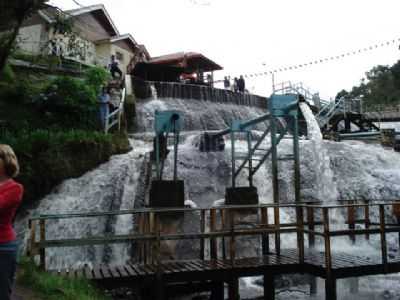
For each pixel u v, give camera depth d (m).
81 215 8.42
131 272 8.72
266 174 16.69
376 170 18.11
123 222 13.49
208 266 9.22
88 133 15.73
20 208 13.49
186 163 15.86
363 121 28.92
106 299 7.79
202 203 15.30
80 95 18.45
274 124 12.60
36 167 13.66
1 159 3.71
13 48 18.77
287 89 26.08
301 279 11.95
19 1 12.30
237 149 17.91
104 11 36.75
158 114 12.73
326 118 26.75
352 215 12.50
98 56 37.34
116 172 14.73
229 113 27.52
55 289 6.76
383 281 11.89
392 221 16.77
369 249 12.66
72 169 14.47
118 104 20.69
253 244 13.09
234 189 13.76
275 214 9.95
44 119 17.89
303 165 16.97
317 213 15.98
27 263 7.77
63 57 26.05
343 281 11.38
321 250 11.24
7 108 17.89
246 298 10.36
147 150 17.25
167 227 12.09
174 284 9.79
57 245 8.19
